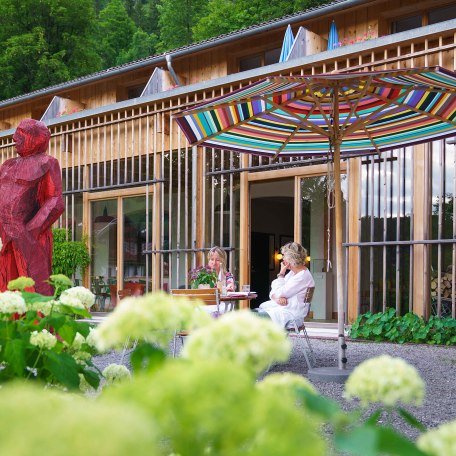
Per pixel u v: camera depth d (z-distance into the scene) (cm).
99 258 1338
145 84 1495
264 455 54
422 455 57
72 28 3066
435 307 901
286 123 654
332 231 1122
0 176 575
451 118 659
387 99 595
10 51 2841
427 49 886
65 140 1382
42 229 563
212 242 1127
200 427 54
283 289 648
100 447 38
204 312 98
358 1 1087
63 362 191
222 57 1312
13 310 196
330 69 1013
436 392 537
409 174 916
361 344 861
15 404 43
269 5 2256
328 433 336
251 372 79
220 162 1125
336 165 600
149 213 1248
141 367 107
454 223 855
